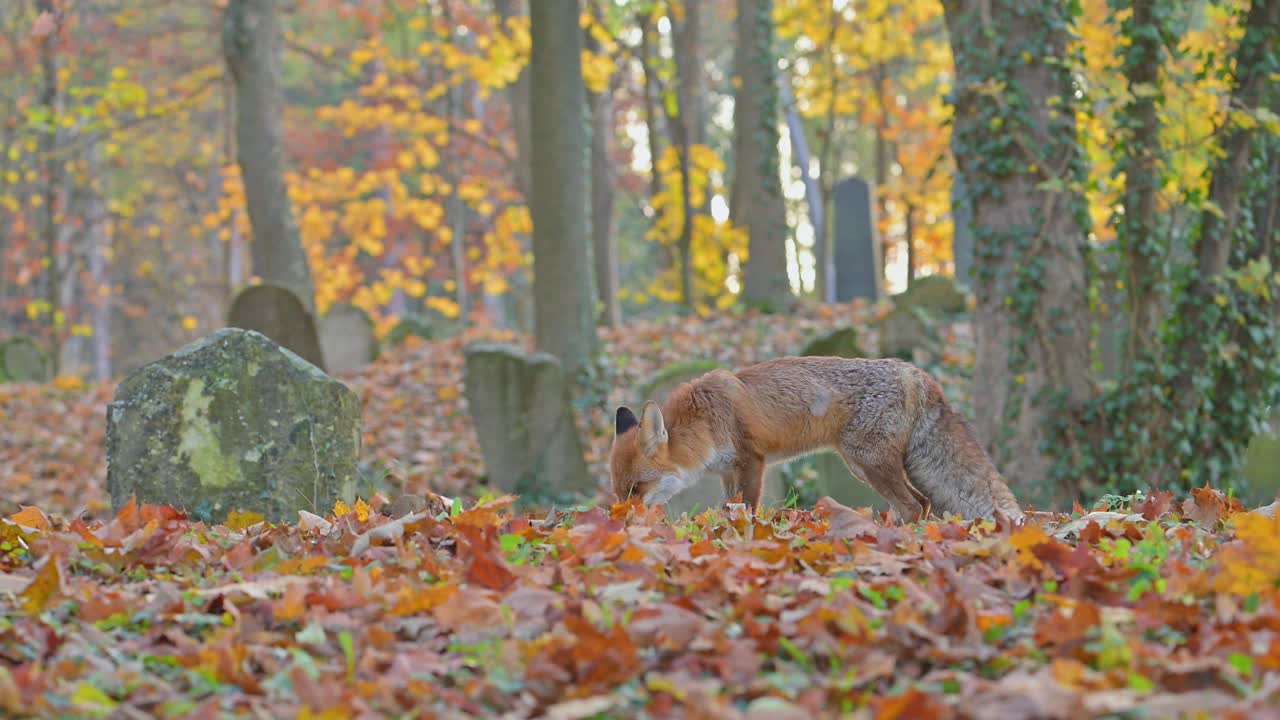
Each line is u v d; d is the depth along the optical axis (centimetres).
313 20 3422
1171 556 481
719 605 418
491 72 2422
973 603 385
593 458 1563
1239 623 371
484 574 454
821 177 3322
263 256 1886
